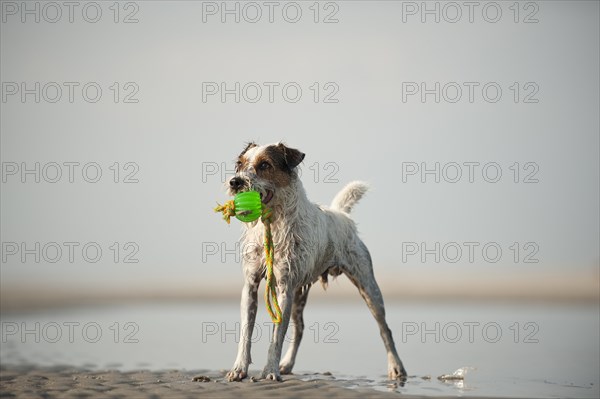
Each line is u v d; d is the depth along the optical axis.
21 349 9.79
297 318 7.64
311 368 8.01
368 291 7.68
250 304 6.68
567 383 6.72
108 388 5.89
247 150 6.99
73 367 7.93
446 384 6.67
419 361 8.56
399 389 6.25
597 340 10.88
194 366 8.12
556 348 9.84
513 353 9.30
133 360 8.65
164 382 6.31
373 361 8.63
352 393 5.58
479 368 7.89
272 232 6.64
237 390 5.71
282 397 5.37
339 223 7.56
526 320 14.27
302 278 6.80
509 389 6.33
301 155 6.76
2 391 5.72
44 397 5.40
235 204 6.25
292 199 6.67
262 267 6.70
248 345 6.55
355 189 8.27
